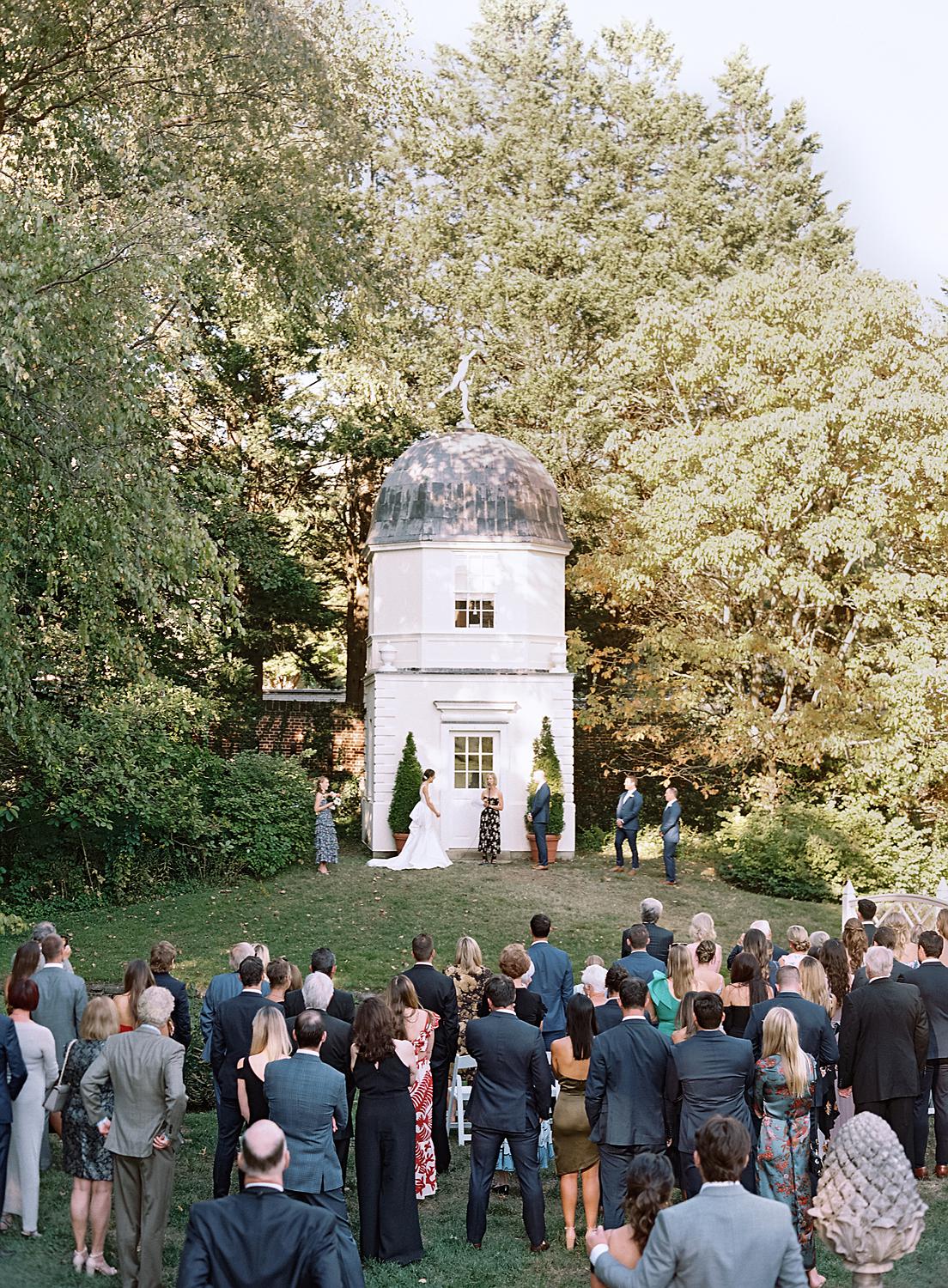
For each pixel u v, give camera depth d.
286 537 32.38
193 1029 11.25
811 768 26.08
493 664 26.41
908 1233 5.14
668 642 26.25
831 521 22.45
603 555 27.50
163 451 14.95
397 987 8.83
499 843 25.00
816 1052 7.68
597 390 32.12
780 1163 7.07
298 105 19.03
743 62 40.28
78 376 12.30
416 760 25.44
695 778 29.91
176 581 15.27
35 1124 7.98
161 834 22.09
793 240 37.91
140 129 17.58
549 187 36.88
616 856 25.86
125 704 20.58
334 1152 7.04
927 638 22.70
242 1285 4.47
